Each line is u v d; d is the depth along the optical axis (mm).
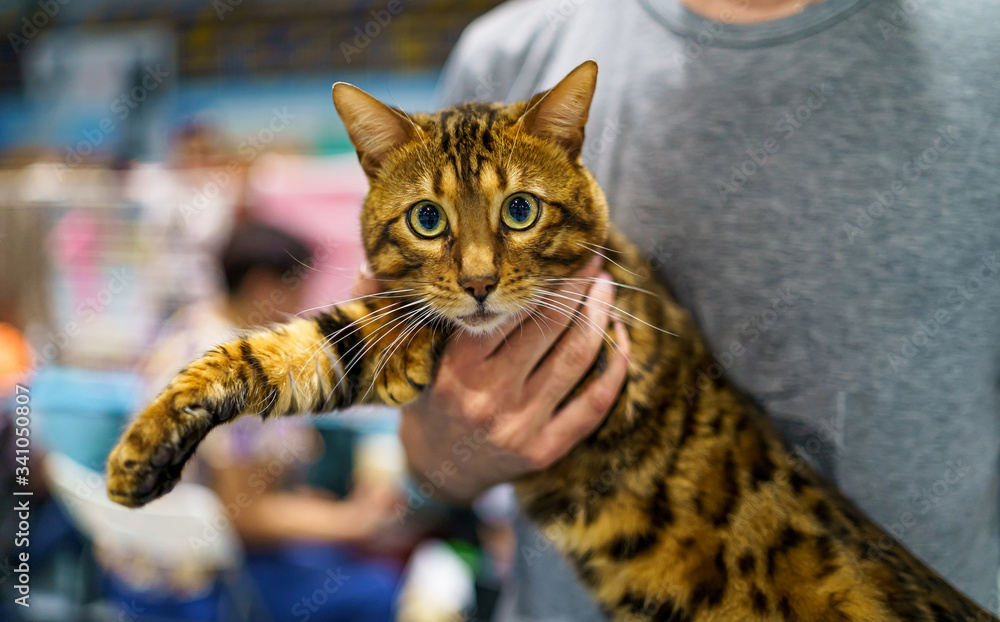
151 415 348
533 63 459
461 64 490
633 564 403
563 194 400
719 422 402
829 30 392
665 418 401
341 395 389
